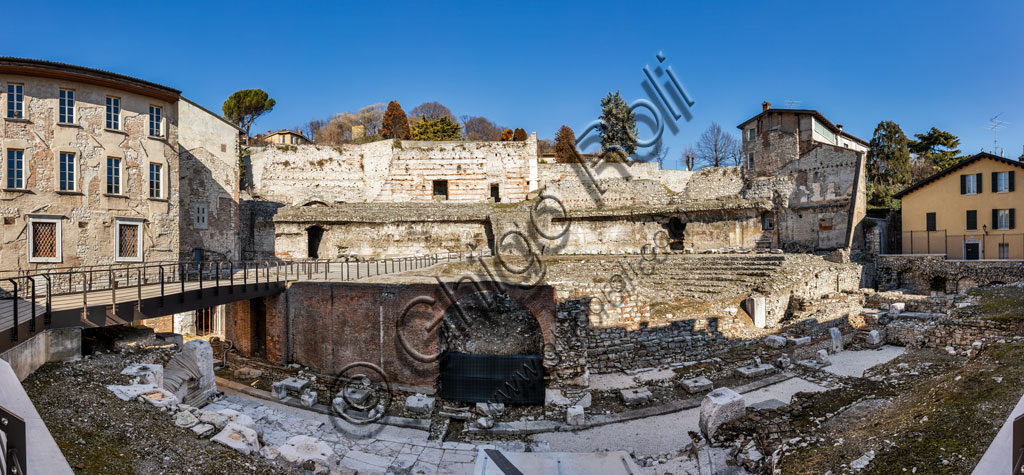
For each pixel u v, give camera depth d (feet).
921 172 214.90
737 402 51.29
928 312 99.50
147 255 90.89
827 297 104.37
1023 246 123.44
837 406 54.95
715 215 148.87
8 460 23.56
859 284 120.47
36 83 79.97
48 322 48.93
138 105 90.48
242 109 286.25
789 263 109.60
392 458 54.08
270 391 74.49
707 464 45.44
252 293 76.38
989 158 128.47
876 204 173.37
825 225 136.36
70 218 81.66
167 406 43.68
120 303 55.98
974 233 130.93
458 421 66.33
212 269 116.67
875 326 93.15
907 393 53.11
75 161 82.58
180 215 111.65
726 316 85.56
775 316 92.07
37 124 79.71
